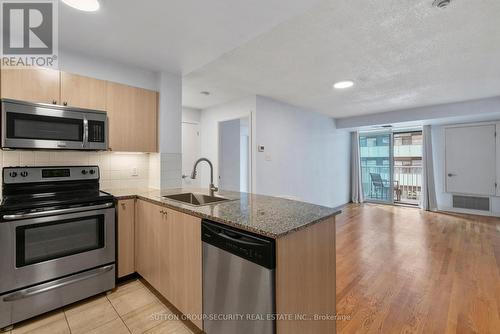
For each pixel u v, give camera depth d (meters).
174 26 1.83
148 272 2.15
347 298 2.06
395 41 2.22
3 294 1.66
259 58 2.58
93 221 2.06
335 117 5.85
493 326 1.70
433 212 5.39
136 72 2.64
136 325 1.75
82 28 1.86
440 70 2.89
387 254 3.02
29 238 1.76
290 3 1.55
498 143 4.82
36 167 2.14
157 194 2.37
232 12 1.65
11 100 1.86
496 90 3.64
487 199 5.01
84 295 1.99
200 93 3.84
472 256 2.94
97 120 2.27
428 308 1.92
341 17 1.85
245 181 6.39
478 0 1.64
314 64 2.72
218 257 1.42
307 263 1.35
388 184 6.50
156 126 2.78
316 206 1.77
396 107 4.79
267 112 4.10
